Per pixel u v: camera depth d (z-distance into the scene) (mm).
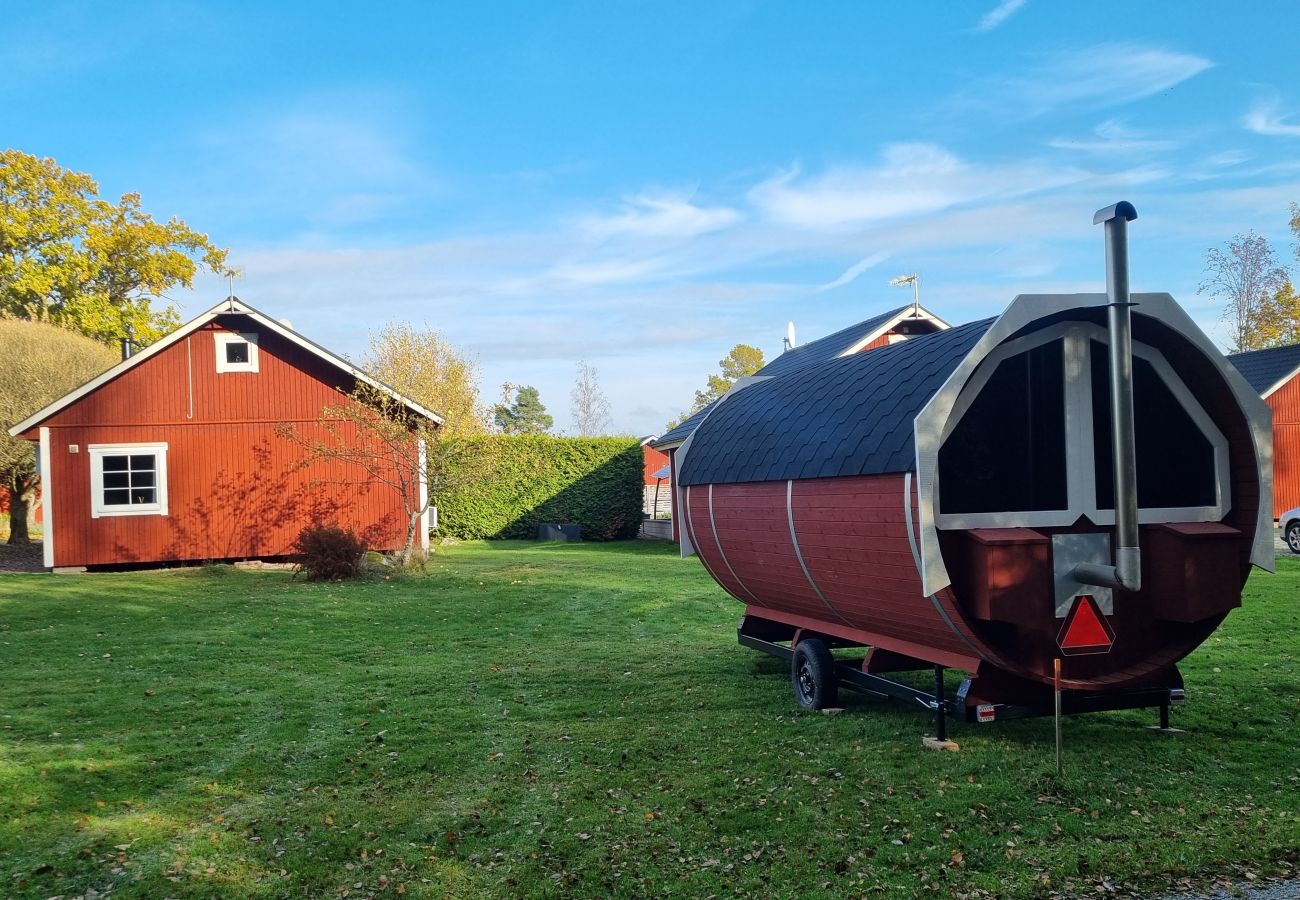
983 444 6594
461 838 5625
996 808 5855
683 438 25500
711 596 16297
